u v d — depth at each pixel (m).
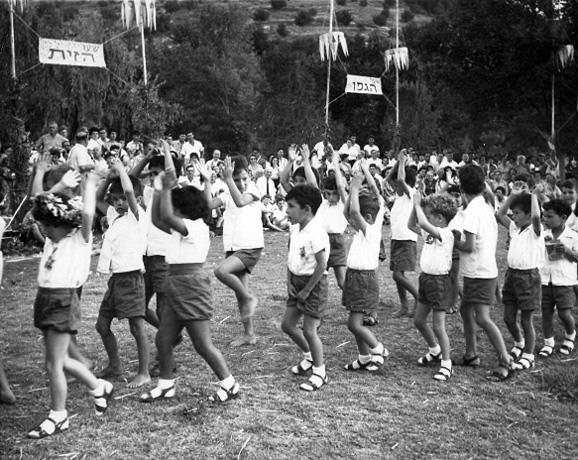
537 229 5.55
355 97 36.53
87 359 5.55
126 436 4.04
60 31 22.55
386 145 29.50
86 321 6.75
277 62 37.34
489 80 22.72
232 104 36.31
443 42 23.33
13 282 8.81
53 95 20.12
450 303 5.30
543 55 21.53
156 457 3.78
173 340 4.60
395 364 5.56
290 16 69.00
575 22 21.23
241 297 5.89
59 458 3.76
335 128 28.19
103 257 4.91
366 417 4.41
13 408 4.49
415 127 29.12
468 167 5.38
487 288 5.23
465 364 5.57
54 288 4.09
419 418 4.43
